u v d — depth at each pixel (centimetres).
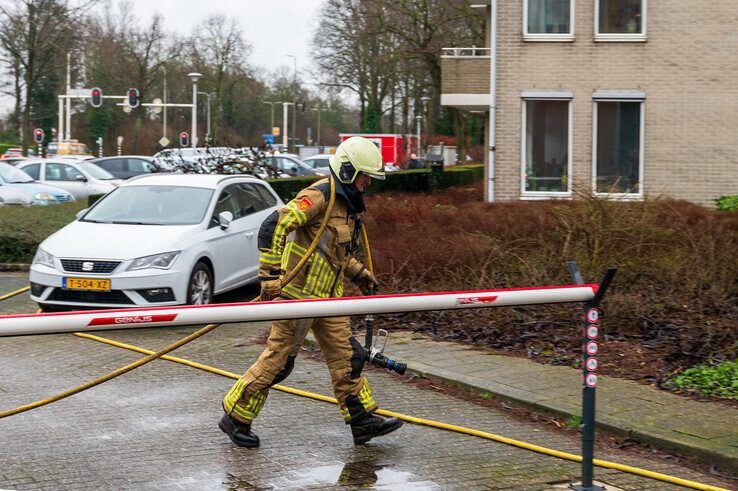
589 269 939
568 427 620
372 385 722
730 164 2050
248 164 1811
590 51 2080
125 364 783
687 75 2053
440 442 578
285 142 6319
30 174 2431
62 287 945
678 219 1099
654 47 2058
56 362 789
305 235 532
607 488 499
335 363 555
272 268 516
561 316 877
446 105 2284
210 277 1033
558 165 2114
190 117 6500
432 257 1016
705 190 2059
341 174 532
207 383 716
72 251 955
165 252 961
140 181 1120
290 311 418
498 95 2112
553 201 1409
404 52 3634
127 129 5825
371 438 568
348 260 544
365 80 4369
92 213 1066
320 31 4222
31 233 1434
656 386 702
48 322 377
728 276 913
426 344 846
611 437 600
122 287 936
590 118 2091
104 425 598
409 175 2684
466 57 2253
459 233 1101
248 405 549
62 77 4725
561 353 798
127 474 504
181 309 402
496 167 2123
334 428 601
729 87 2042
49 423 601
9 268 1402
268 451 549
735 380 694
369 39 3825
